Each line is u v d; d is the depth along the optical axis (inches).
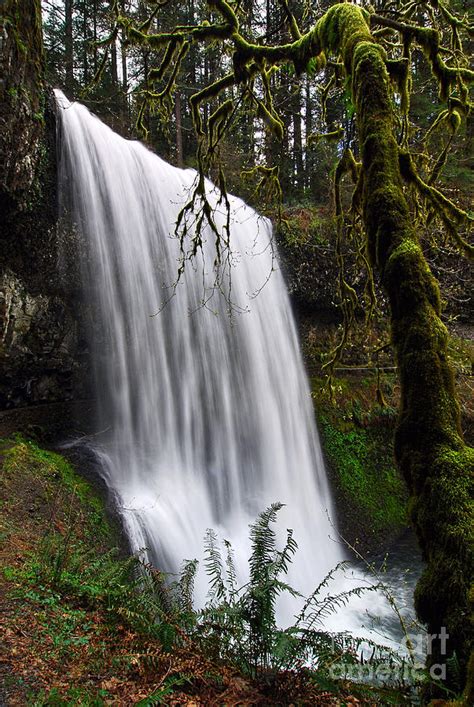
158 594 164.6
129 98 620.4
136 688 124.9
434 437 95.8
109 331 381.1
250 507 420.5
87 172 363.6
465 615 78.3
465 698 73.0
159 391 407.8
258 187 251.6
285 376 522.6
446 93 156.3
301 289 584.7
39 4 320.2
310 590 352.5
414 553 421.4
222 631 145.3
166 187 439.2
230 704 120.3
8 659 130.7
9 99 275.3
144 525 298.0
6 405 330.0
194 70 650.2
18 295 324.2
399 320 104.6
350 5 136.9
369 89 115.7
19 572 177.3
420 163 202.2
